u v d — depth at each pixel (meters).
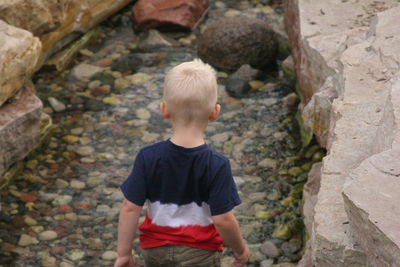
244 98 7.08
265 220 5.46
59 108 6.90
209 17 8.66
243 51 7.45
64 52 7.61
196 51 7.96
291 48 7.38
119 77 7.46
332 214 3.70
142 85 7.32
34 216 5.51
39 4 6.39
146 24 8.29
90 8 7.84
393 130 3.83
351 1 7.02
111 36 8.25
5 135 5.56
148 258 3.51
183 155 3.28
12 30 5.86
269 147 6.34
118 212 5.59
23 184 5.87
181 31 8.37
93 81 7.38
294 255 5.09
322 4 6.96
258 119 6.74
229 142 6.41
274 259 5.06
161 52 7.93
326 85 5.59
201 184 3.30
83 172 6.04
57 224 5.44
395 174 3.45
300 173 5.98
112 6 8.30
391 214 3.18
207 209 3.38
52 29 6.80
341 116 4.54
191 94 3.22
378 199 3.28
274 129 6.59
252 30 7.48
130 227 3.39
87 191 5.82
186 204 3.36
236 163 6.14
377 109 4.55
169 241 3.40
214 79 3.32
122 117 6.80
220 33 7.51
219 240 3.51
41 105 5.88
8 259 5.06
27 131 5.83
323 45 6.08
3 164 5.64
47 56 7.39
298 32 6.80
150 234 3.46
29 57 5.87
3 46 5.60
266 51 7.51
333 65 5.80
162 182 3.33
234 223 3.33
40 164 6.12
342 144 4.27
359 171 3.50
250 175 5.98
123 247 3.44
